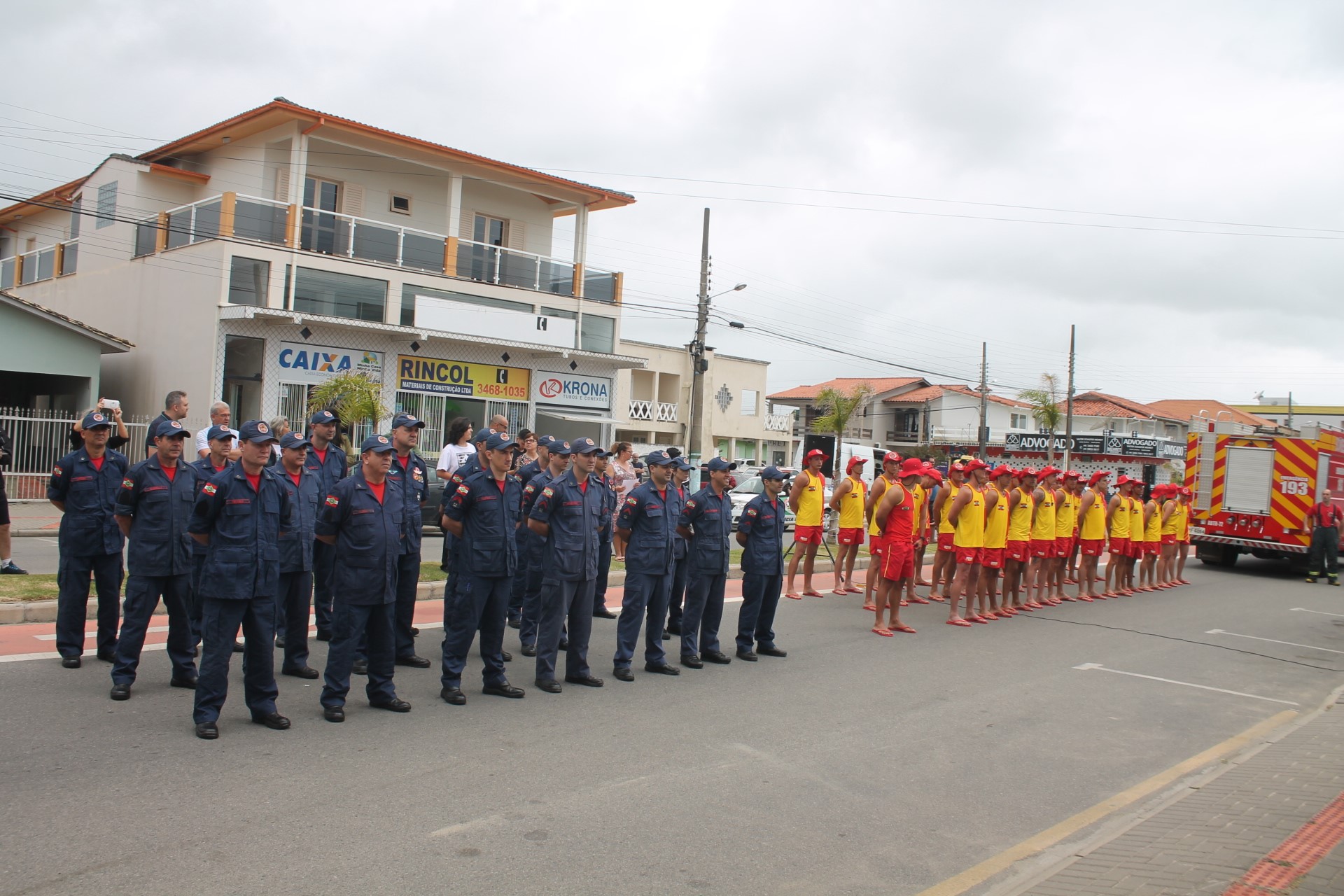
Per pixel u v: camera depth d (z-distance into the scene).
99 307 27.17
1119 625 13.41
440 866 4.69
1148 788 6.66
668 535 8.86
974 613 13.46
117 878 4.36
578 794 5.79
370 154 26.59
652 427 46.38
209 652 6.34
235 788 5.51
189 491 7.36
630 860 4.92
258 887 4.35
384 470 7.06
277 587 6.76
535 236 30.97
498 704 7.66
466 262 27.55
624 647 8.72
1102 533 16.20
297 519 7.86
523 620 9.48
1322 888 4.65
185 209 24.33
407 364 25.75
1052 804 6.21
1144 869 4.92
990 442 59.28
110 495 7.94
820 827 5.55
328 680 6.91
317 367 24.09
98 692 7.20
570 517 8.12
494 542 7.62
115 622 8.07
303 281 24.09
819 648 10.65
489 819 5.31
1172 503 18.23
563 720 7.31
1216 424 21.77
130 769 5.69
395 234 26.12
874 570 13.20
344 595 6.91
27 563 13.45
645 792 5.89
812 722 7.66
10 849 4.58
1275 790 6.37
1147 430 67.81
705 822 5.48
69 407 24.56
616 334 31.14
